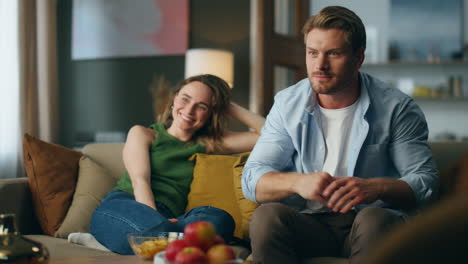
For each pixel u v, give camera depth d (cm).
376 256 45
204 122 212
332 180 141
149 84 458
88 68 475
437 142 200
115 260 120
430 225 43
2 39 387
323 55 154
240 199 190
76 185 219
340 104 165
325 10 156
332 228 160
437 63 599
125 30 463
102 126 471
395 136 162
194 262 92
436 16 611
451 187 170
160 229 158
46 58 434
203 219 162
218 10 443
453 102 605
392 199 144
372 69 626
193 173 204
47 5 436
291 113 169
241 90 435
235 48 438
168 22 452
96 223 177
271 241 142
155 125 216
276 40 407
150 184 198
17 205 208
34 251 108
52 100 439
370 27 628
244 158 199
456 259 43
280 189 149
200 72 388
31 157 215
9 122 388
